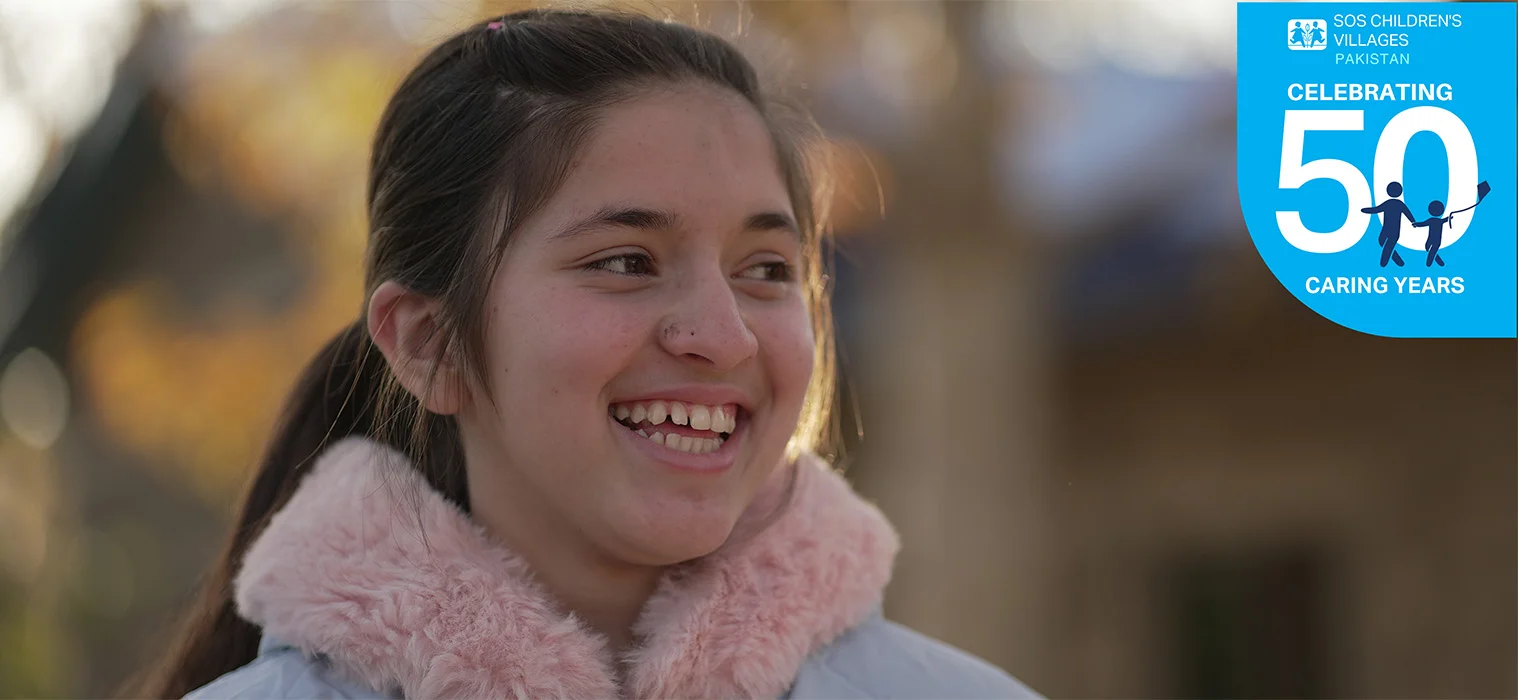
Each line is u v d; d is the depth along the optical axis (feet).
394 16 12.92
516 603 4.33
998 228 13.24
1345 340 17.88
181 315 14.30
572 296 4.32
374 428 4.92
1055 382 18.31
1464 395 18.45
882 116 12.82
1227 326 16.93
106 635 15.16
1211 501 19.30
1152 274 15.70
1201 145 14.66
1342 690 18.98
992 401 13.42
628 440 4.36
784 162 4.97
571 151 4.40
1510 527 18.10
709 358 4.27
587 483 4.34
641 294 4.36
